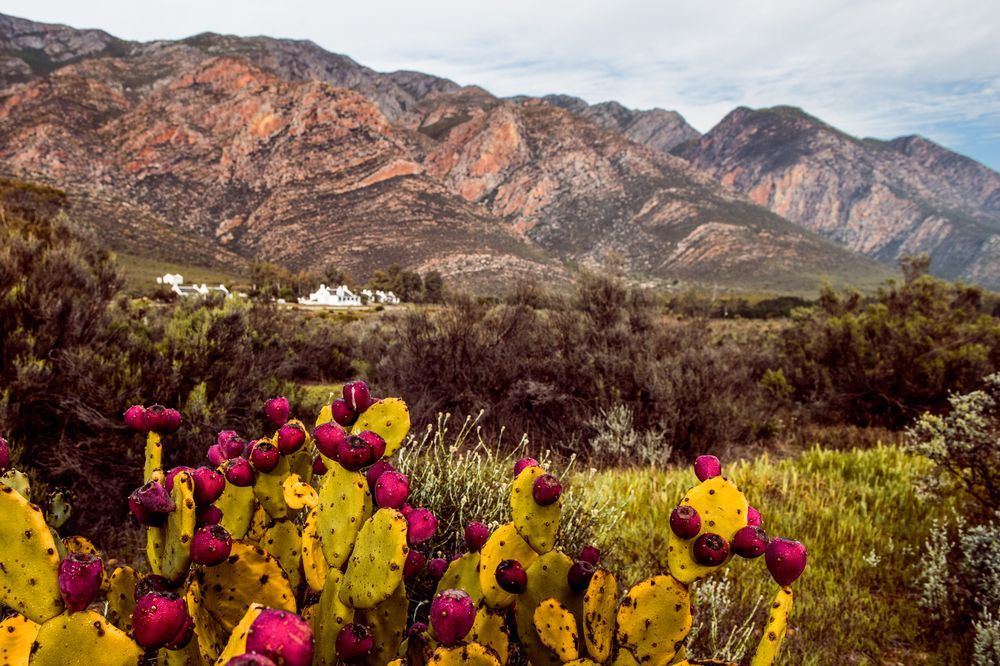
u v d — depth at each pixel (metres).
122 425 4.57
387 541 0.94
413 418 7.45
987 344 9.57
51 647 0.72
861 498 4.91
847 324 10.28
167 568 0.89
